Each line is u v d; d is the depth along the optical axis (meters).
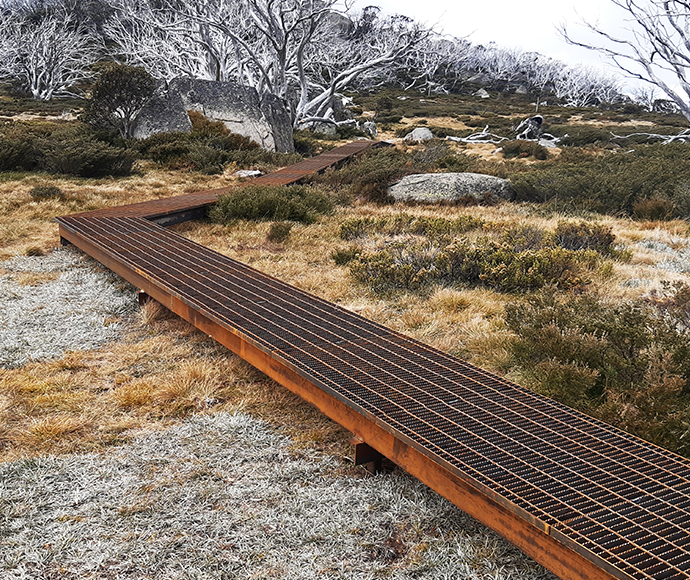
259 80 37.75
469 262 8.12
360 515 3.25
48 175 17.42
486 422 3.63
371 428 3.62
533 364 4.89
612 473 3.11
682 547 2.46
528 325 5.51
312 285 7.76
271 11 32.03
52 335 5.89
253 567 2.83
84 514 3.20
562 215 13.65
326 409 4.06
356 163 22.52
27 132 22.14
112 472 3.60
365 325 5.37
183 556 2.90
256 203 12.14
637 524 2.62
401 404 3.75
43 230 10.64
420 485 3.56
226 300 5.80
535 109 73.62
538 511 2.65
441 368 4.47
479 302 7.05
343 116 51.22
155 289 6.55
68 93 65.31
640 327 5.14
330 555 2.93
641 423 3.85
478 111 68.94
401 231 11.12
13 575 2.73
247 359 5.00
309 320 5.39
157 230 9.20
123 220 9.90
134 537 3.02
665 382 4.09
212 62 39.50
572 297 6.38
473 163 22.38
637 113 70.06
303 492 3.44
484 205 15.20
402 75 99.25
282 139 29.91
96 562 2.84
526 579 2.79
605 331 5.22
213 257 7.70
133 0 49.84
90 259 8.88
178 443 3.97
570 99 102.12
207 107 27.03
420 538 3.10
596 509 2.74
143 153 22.84
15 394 4.64
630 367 4.70
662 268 9.06
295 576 2.78
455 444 3.28
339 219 12.74
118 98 24.78
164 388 4.68
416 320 6.45
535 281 7.66
